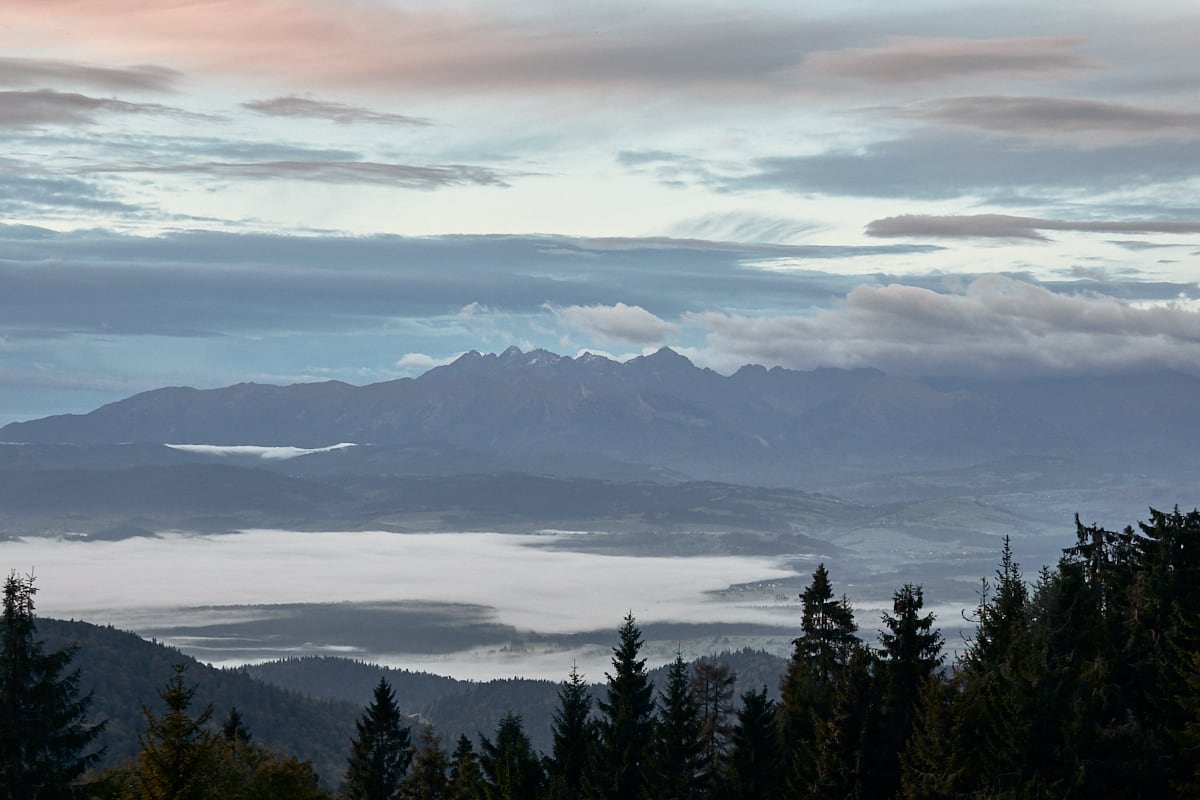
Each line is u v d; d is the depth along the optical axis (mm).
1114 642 79000
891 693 79312
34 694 61906
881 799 73562
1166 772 66438
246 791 74812
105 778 64562
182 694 56625
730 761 81812
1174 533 81625
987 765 67688
